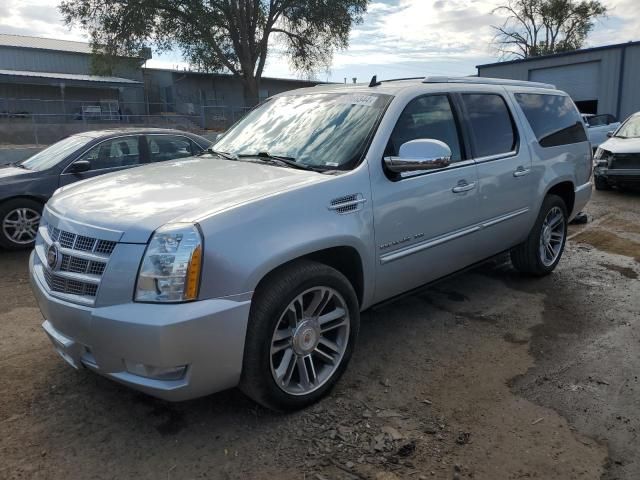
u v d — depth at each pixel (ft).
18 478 8.40
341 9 99.91
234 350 8.82
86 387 11.07
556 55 90.22
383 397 10.69
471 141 14.01
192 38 95.76
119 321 8.29
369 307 12.02
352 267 11.20
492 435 9.46
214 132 81.25
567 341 13.23
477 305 15.61
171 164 12.97
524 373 11.66
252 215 9.11
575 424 9.78
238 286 8.70
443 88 13.82
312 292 10.03
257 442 9.30
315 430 9.61
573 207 18.61
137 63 98.27
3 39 118.42
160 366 8.33
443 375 11.60
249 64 103.14
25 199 22.57
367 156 11.27
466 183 13.46
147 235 8.50
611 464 8.72
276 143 12.86
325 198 10.19
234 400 10.58
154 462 8.81
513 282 17.62
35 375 11.58
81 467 8.68
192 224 8.55
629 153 34.17
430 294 16.51
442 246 13.05
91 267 8.81
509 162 15.05
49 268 9.53
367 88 13.37
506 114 15.64
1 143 69.00
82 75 112.68
